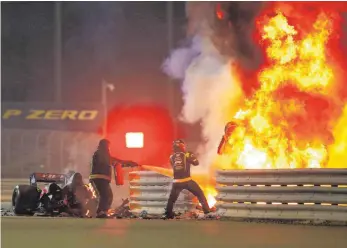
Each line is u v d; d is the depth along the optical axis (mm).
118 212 67875
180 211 66312
